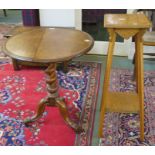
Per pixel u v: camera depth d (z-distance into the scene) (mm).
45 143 1867
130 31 1562
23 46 1672
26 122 2025
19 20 4602
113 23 1549
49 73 1862
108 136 1930
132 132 1966
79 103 2311
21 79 2713
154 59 3121
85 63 3053
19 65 2873
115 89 2506
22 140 1897
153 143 1862
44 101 1989
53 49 1621
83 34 1887
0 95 2434
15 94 2449
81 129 1964
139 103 1793
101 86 2566
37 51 1594
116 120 2094
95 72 2842
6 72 2857
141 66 1654
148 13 2688
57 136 1933
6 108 2246
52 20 3348
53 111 2211
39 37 1832
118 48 3191
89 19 3230
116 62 3082
